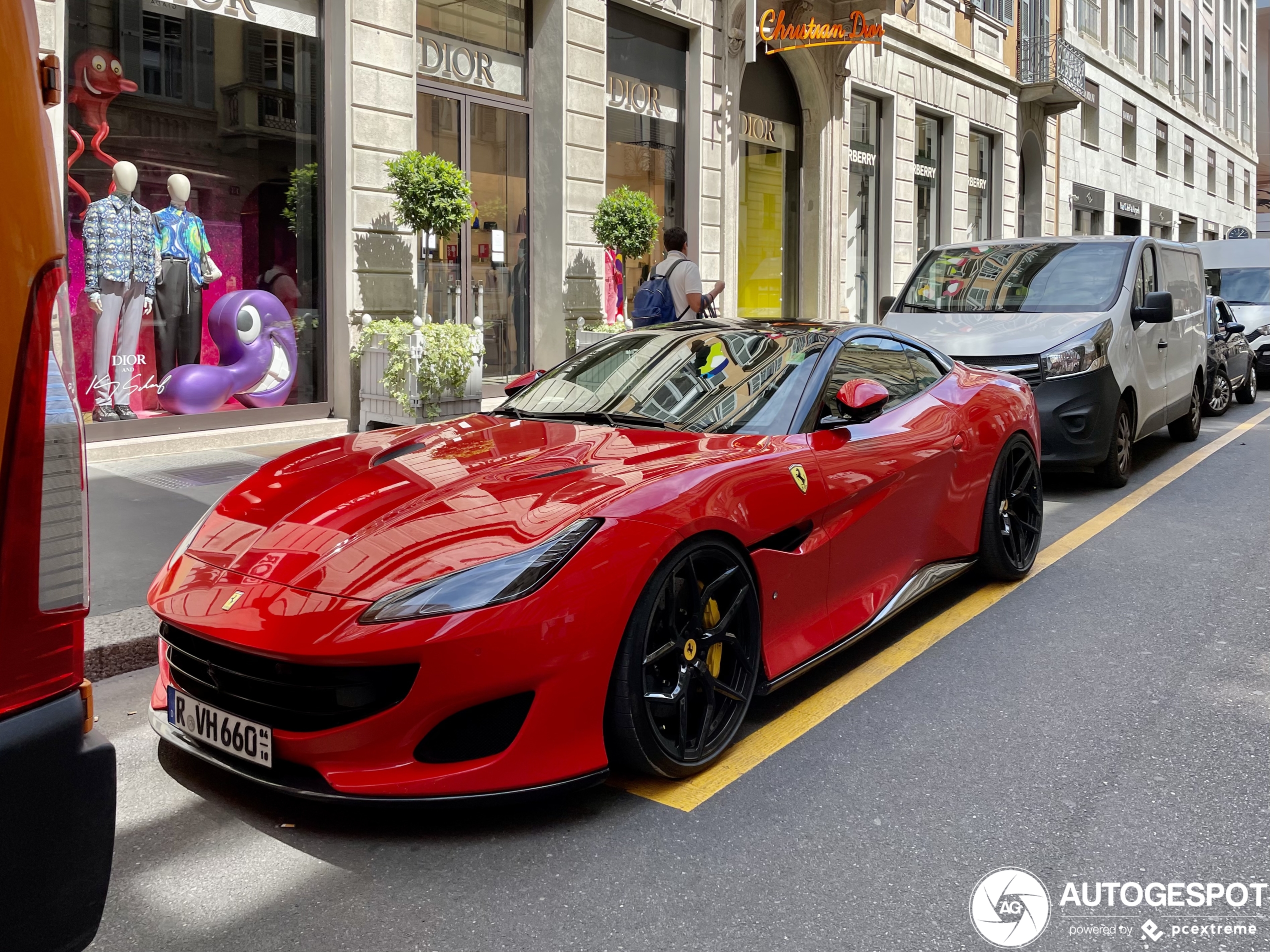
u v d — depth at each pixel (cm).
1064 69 2336
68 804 166
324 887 249
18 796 159
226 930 233
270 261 870
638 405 396
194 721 288
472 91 1034
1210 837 271
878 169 1802
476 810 287
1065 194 2664
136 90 770
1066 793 295
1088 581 515
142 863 261
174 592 287
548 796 268
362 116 889
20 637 162
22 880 160
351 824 280
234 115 834
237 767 277
